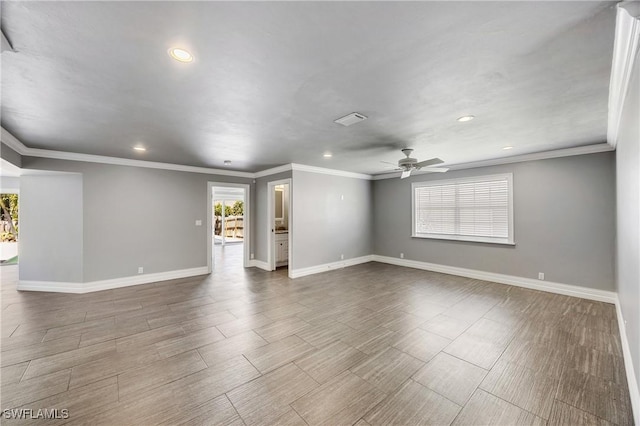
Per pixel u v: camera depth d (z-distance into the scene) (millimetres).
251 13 1296
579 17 1344
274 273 5902
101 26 1377
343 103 2406
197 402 1900
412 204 6426
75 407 1845
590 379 2148
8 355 2514
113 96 2215
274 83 2027
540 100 2383
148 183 5066
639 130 1555
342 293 4430
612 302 3871
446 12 1305
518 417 1758
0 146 3270
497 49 1626
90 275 4496
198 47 1573
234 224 13266
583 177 4117
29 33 1423
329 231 6184
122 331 3018
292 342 2773
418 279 5316
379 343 2746
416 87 2119
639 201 1691
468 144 3889
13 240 8688
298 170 5570
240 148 4043
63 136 3365
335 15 1315
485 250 5219
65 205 4445
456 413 1794
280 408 1844
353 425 1694
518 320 3301
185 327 3127
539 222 4543
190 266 5598
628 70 1754
